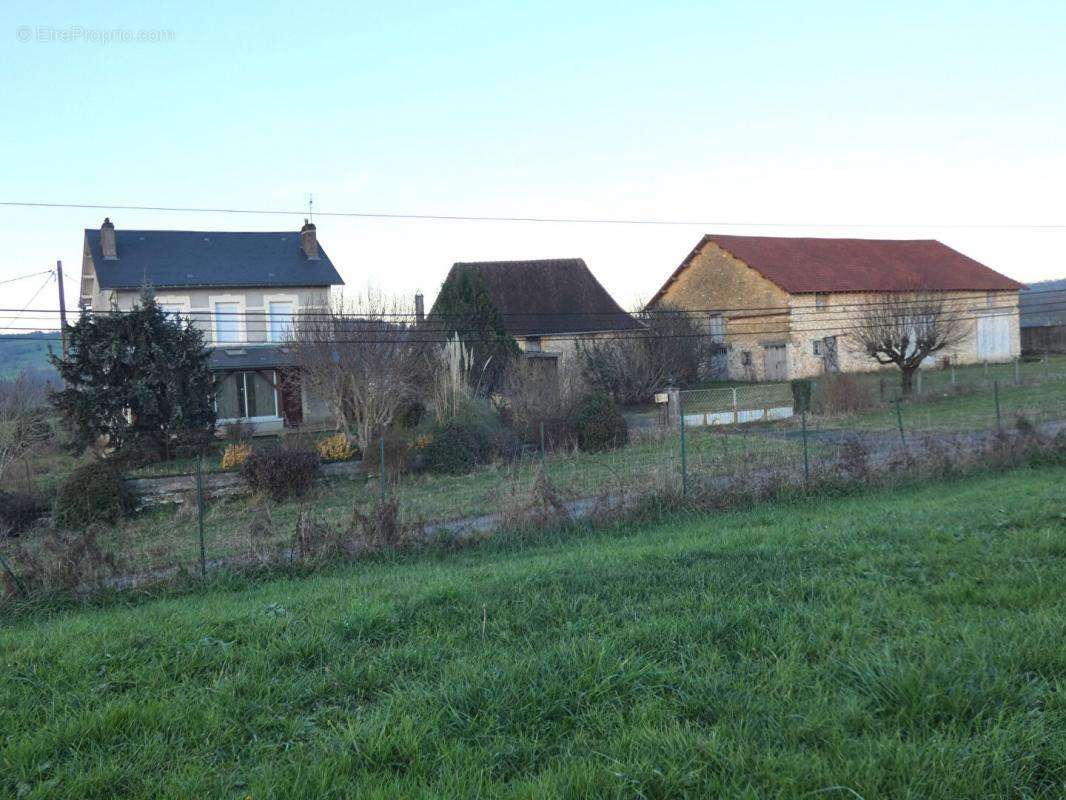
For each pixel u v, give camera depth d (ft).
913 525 30.53
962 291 146.72
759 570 24.54
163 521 52.70
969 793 11.22
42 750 14.43
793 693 14.74
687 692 15.05
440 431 68.39
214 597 30.40
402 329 82.48
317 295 105.50
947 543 26.48
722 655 16.90
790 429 82.79
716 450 66.33
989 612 18.35
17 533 49.67
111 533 48.52
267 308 103.91
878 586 21.43
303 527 35.65
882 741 12.58
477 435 69.00
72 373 72.13
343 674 17.35
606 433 73.67
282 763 13.66
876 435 72.54
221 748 14.47
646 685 15.56
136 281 98.58
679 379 122.01
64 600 30.42
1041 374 120.67
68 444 73.15
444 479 63.00
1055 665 14.90
